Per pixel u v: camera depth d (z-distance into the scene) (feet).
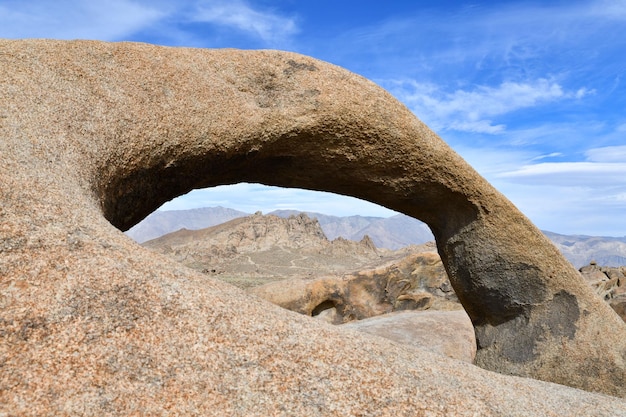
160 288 7.05
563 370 16.78
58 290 6.49
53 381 5.60
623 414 8.72
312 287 30.50
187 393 5.90
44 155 9.27
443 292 32.24
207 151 13.80
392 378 6.93
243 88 14.53
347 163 15.96
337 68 15.80
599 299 17.52
